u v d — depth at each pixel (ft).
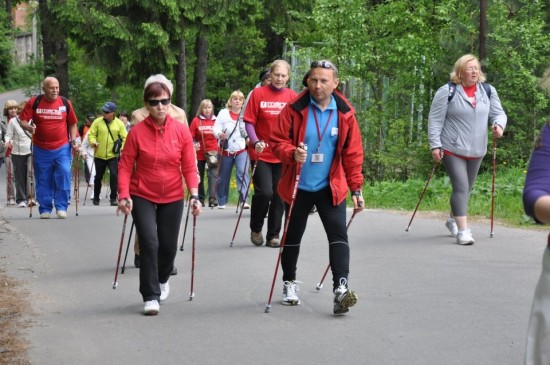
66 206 53.52
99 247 41.75
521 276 33.27
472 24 70.03
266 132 40.24
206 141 64.39
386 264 35.78
